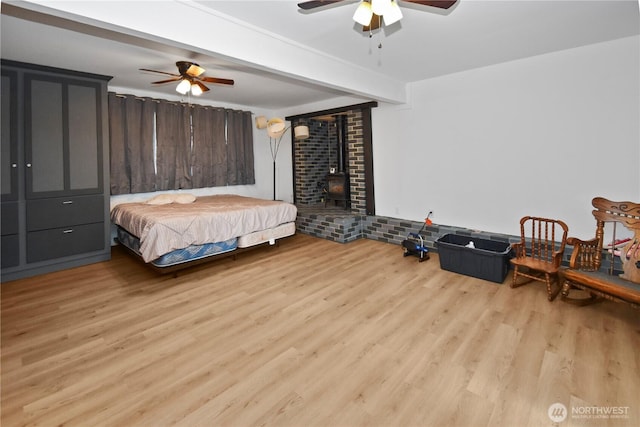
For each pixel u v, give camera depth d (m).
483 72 3.80
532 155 3.55
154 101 4.97
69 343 2.25
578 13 2.43
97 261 4.09
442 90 4.18
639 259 2.38
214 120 5.69
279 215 4.56
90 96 3.92
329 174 6.11
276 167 6.88
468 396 1.70
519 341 2.19
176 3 2.09
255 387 1.80
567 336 2.23
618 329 2.31
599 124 3.12
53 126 3.68
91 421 1.57
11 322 2.55
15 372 1.94
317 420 1.56
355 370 1.93
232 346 2.21
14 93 3.42
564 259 3.32
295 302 2.88
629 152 2.98
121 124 4.64
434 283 3.26
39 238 3.64
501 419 1.54
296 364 2.00
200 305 2.85
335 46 3.02
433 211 4.46
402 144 4.70
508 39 2.94
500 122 3.74
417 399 1.68
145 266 3.84
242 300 2.94
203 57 3.35
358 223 5.16
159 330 2.42
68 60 3.42
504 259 3.20
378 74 3.97
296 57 2.91
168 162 5.15
